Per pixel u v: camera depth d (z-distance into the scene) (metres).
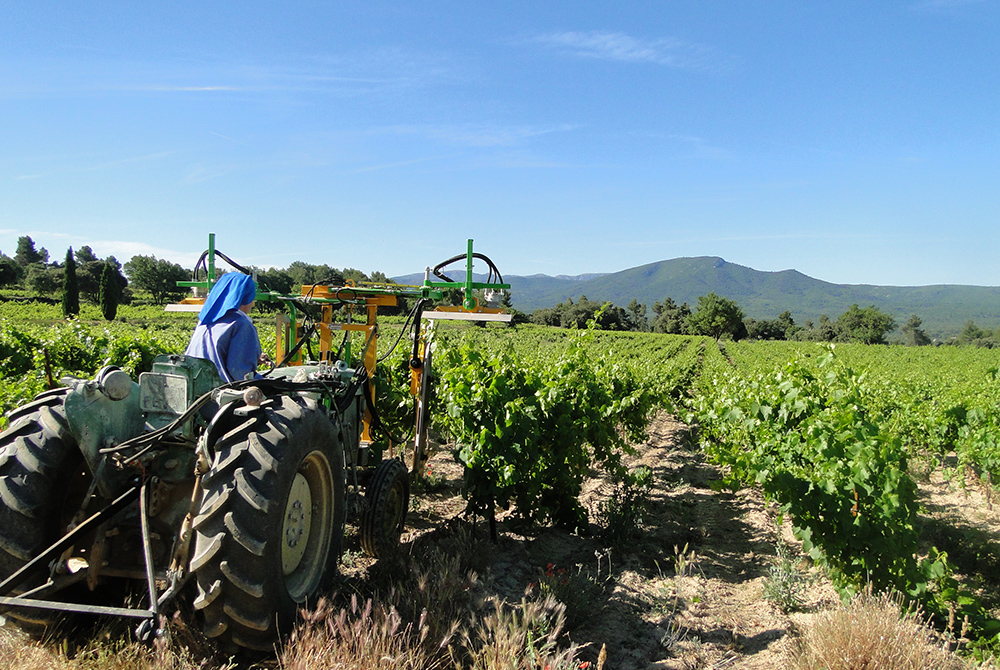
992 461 8.12
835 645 3.48
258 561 2.81
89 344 10.03
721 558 5.82
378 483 4.74
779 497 5.21
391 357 7.84
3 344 10.08
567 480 6.43
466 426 5.67
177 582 2.81
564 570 5.11
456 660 3.25
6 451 2.92
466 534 5.17
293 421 3.17
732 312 100.88
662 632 4.11
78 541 3.07
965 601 4.28
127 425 3.07
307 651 2.80
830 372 6.71
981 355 42.91
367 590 4.08
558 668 3.03
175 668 2.80
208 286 5.63
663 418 16.08
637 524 6.47
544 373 7.49
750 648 4.01
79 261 129.00
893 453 4.91
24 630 2.99
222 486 2.84
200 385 3.25
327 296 5.52
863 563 4.66
